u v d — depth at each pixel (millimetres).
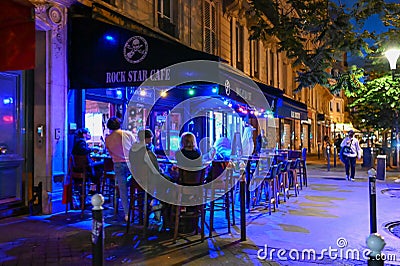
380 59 14008
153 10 11727
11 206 7539
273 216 8039
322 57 11367
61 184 8055
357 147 14609
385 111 18812
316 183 13711
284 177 9789
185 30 13695
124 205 7324
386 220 7676
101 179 9117
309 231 6812
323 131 43969
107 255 5406
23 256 5297
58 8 7945
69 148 8398
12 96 7570
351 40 10773
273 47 22844
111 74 7871
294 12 25969
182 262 5160
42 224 6992
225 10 16734
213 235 6543
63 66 8078
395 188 12094
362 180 14688
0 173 7328
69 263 5051
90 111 9781
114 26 7914
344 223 7414
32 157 7883
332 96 44562
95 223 3379
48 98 7832
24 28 4754
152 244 5957
